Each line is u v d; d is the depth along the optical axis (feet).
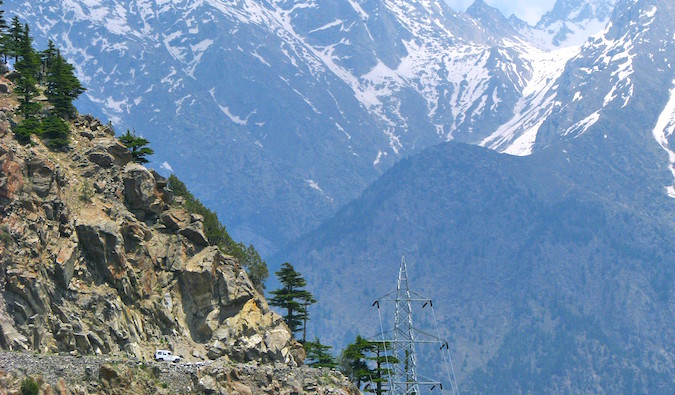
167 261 569.64
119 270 538.06
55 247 520.01
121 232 552.82
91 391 455.63
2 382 430.20
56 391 441.68
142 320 539.70
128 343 517.14
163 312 547.49
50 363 458.50
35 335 483.92
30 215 516.32
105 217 549.54
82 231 531.91
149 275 555.69
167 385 481.46
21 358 455.22
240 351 556.10
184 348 541.75
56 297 509.35
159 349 530.68
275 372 536.42
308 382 542.98
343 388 558.15
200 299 565.94
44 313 496.64
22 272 495.00
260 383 520.01
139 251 555.69
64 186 549.54
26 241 506.89
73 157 571.69
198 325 560.61
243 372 520.01
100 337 510.99
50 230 523.70
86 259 533.55
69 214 536.83
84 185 559.38
